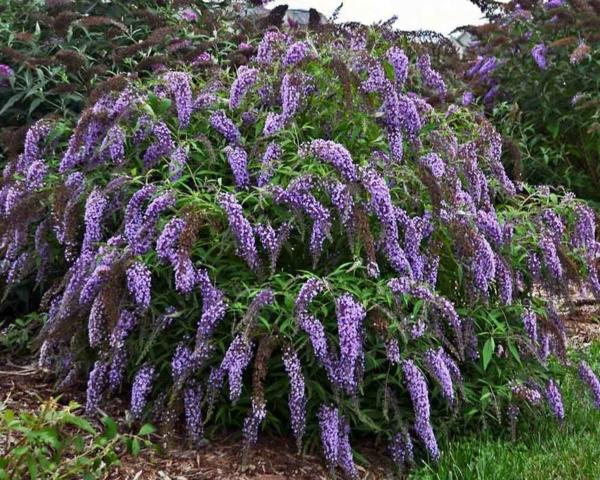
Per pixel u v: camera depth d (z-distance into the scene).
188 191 3.79
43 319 4.30
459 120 4.62
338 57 3.71
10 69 5.17
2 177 4.72
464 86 8.04
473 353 3.70
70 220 3.66
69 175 3.88
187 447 3.48
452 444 3.59
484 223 3.74
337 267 3.59
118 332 3.38
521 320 3.89
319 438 3.53
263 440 3.59
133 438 3.33
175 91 3.81
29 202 3.83
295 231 3.56
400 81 3.85
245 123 4.00
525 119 7.80
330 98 3.92
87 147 3.88
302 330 3.32
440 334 3.40
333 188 3.34
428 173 3.56
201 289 3.33
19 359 4.38
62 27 5.41
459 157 4.01
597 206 7.24
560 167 7.62
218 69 4.61
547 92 7.62
